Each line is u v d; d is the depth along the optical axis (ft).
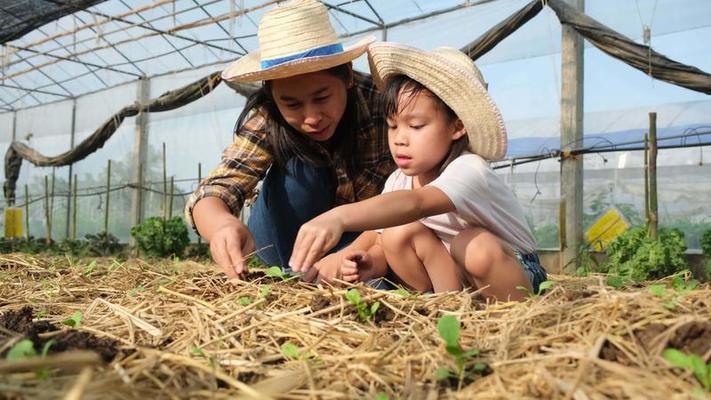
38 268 13.11
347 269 7.60
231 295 7.11
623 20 23.06
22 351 3.95
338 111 8.29
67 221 44.16
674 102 22.75
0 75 44.16
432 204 6.90
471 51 24.27
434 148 7.50
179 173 39.78
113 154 43.32
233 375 4.53
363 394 4.21
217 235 7.52
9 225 35.29
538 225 25.95
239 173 9.10
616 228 18.22
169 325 6.21
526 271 7.81
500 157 7.79
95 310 7.20
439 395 4.09
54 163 43.27
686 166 22.97
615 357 4.27
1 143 52.80
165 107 36.91
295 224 10.40
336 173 9.54
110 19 33.42
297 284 7.50
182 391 3.89
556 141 25.71
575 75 22.65
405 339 5.24
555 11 22.44
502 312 5.91
